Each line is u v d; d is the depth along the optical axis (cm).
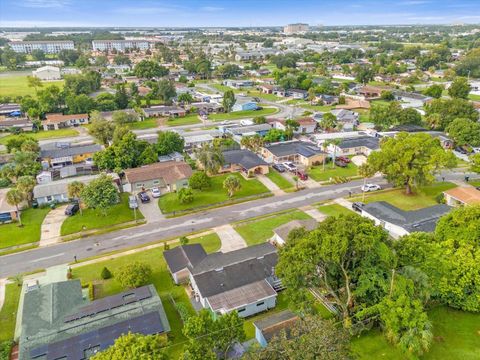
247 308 4428
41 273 5338
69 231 6431
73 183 6950
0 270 5409
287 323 3900
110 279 5172
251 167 8562
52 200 7419
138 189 7900
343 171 8894
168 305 4634
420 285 3897
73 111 14388
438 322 4178
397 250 4247
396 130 11638
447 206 6506
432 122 11650
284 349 3092
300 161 9519
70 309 4278
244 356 3275
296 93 18100
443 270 4172
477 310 4191
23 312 4206
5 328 4309
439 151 7125
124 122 12675
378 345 3859
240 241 6075
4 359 3809
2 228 6556
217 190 7906
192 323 3447
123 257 5675
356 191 7844
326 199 7506
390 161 7350
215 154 8231
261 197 7650
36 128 12925
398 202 7300
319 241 3784
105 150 8806
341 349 3056
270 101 17338
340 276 4200
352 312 4081
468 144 9900
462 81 15500
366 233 3775
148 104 15650
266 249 5422
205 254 5347
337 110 13800
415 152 7119
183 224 6650
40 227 6575
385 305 3694
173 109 14725
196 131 12131
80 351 3644
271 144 10306
